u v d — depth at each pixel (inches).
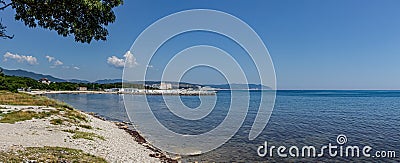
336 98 4911.4
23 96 2295.8
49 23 335.3
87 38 346.0
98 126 1178.0
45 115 1119.6
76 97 4965.6
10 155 450.9
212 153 830.5
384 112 2149.4
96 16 330.0
